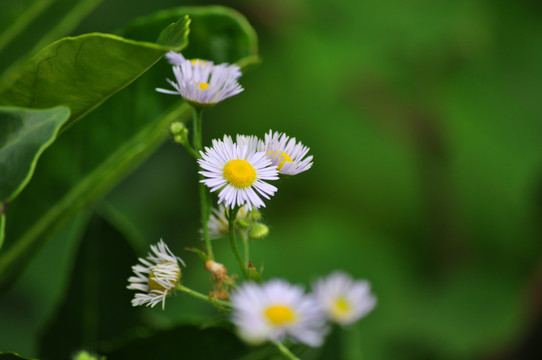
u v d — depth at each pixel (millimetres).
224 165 343
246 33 383
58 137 383
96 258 384
